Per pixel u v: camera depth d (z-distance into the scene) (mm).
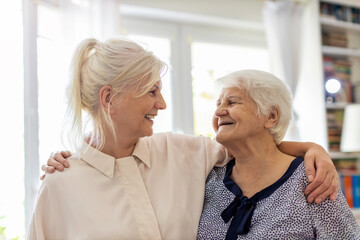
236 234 1256
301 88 3572
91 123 1346
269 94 1294
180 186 1376
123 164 1332
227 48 3621
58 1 2598
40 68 2543
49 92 2553
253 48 3717
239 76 1334
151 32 3285
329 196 1207
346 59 3799
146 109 1278
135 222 1255
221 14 3350
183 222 1315
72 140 1336
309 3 3529
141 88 1254
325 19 3506
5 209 2580
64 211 1270
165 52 3346
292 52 3463
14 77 2588
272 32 3445
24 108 2416
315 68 3467
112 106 1266
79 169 1311
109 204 1272
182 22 3418
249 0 3492
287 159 1343
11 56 2590
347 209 1229
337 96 3564
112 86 1255
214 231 1310
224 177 1409
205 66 3514
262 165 1328
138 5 3035
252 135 1304
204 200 1432
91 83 1276
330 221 1194
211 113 3471
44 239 1263
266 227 1220
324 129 3365
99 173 1308
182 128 3338
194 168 1446
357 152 3463
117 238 1226
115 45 1291
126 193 1297
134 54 1271
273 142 1365
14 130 2580
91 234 1226
